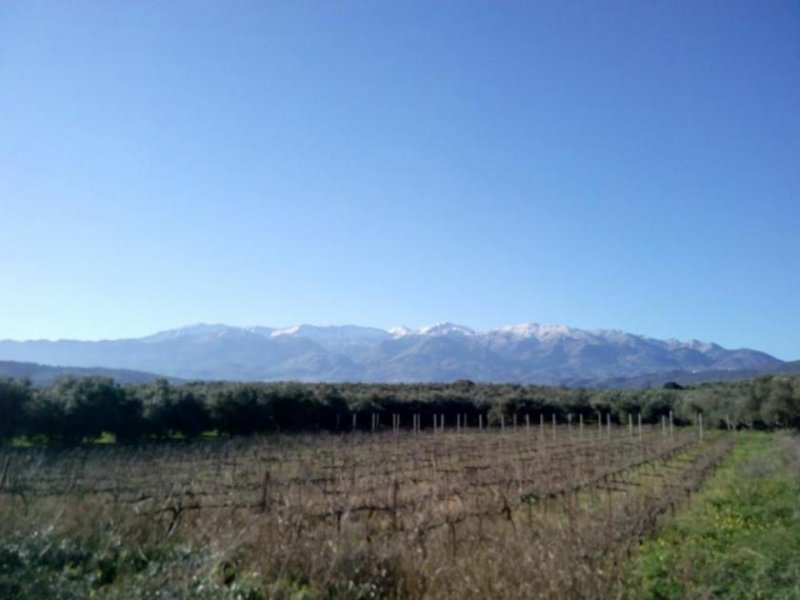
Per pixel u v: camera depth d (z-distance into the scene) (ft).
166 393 140.87
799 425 200.34
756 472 92.17
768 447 148.36
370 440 139.13
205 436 146.82
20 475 60.03
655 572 38.29
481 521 45.19
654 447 126.72
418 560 33.17
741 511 61.52
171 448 110.52
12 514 37.32
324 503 53.57
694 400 224.12
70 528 36.40
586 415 228.63
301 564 32.78
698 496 74.90
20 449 100.73
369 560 32.42
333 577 31.50
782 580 37.91
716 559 41.70
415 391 212.84
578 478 75.05
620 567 35.73
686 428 211.41
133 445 117.60
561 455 110.63
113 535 36.01
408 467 97.04
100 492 59.67
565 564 32.22
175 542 37.06
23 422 117.50
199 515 45.14
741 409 209.56
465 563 32.68
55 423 120.47
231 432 149.38
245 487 66.90
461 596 29.71
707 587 36.22
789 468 91.30
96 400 125.29
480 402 213.66
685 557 40.19
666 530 52.21
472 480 69.10
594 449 123.34
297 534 35.68
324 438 130.82
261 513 43.96
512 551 34.27
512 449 127.65
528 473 77.87
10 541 32.91
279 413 159.84
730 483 82.64
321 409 169.17
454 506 54.39
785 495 69.00
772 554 42.91
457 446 129.90
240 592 28.84
